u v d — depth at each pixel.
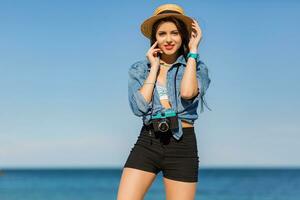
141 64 5.32
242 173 152.12
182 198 5.08
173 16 5.19
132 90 5.24
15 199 48.78
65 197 52.78
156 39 5.28
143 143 5.13
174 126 5.04
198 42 5.19
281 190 62.62
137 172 5.10
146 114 5.12
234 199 49.53
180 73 5.21
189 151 5.11
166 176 5.14
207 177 121.06
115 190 64.69
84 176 140.62
